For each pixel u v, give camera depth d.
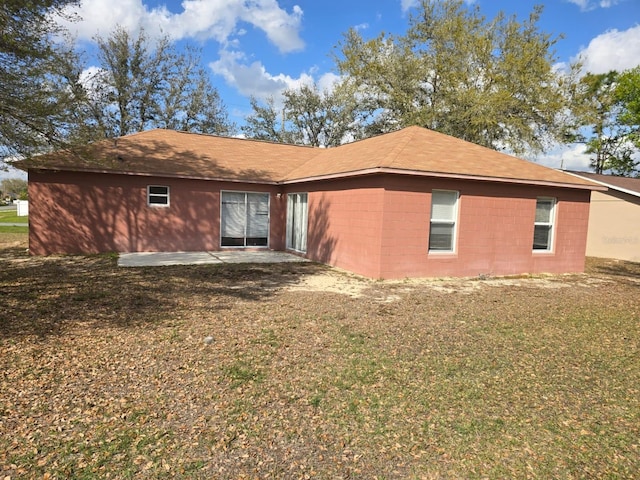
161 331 5.37
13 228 22.45
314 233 12.81
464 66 24.66
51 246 12.49
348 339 5.25
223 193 14.54
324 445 2.94
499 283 10.00
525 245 11.46
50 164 11.88
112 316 6.02
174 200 13.80
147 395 3.60
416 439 3.05
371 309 6.89
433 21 25.27
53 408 3.34
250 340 5.11
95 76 9.52
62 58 8.63
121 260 11.63
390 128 26.89
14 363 4.22
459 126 23.77
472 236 10.64
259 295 7.72
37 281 8.45
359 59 25.83
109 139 14.99
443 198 10.37
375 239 9.72
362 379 4.06
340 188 11.33
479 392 3.87
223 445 2.89
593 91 28.53
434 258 10.20
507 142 24.52
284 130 33.75
